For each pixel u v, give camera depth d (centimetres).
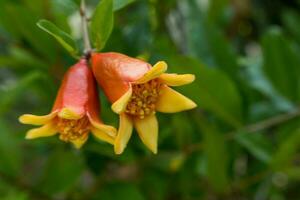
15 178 43
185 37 44
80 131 31
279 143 45
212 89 40
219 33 43
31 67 44
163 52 41
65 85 31
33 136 31
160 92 31
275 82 45
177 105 31
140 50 43
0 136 43
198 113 42
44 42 42
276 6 55
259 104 45
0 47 48
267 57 44
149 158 44
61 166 43
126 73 30
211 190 45
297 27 53
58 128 31
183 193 45
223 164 41
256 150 43
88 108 31
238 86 43
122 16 44
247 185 44
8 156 43
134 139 43
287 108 44
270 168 43
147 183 46
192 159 44
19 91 42
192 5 43
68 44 32
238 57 47
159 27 43
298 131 40
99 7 32
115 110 29
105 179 45
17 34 43
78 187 47
